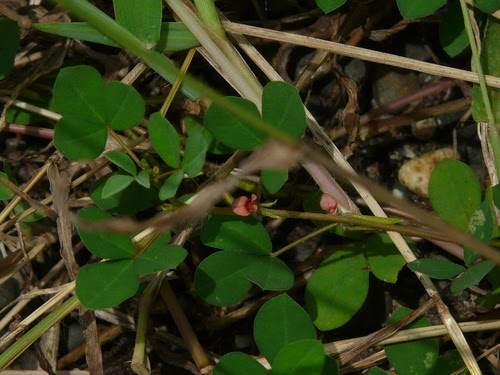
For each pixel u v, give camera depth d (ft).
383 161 1.22
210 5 1.08
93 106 0.98
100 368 1.04
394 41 1.23
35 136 1.19
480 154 1.20
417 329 1.04
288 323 0.96
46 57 1.16
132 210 1.05
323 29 1.20
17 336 1.05
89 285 0.96
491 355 1.11
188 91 1.09
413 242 1.08
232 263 1.01
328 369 0.96
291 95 0.97
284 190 1.15
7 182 1.06
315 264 1.15
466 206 1.09
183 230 1.05
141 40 1.07
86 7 1.06
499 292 1.08
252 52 1.10
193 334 1.09
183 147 1.16
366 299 1.13
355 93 1.14
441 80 1.21
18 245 1.13
